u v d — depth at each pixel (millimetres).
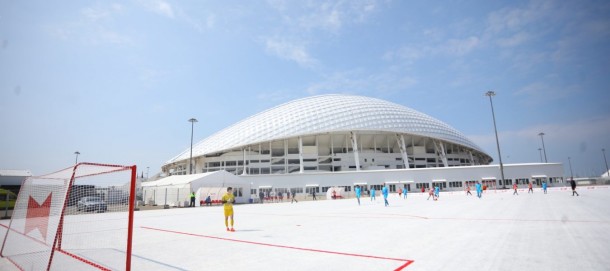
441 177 63562
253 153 73625
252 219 17719
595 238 8898
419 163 78062
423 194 53031
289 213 21609
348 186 63094
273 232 12078
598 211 16078
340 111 78562
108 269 6883
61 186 9664
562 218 13695
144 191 47312
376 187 63062
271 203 40938
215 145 74000
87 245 9891
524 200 27188
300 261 7148
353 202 35500
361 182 63188
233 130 78125
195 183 37594
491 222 13117
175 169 88000
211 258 7695
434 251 7777
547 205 20953
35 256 8430
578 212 15859
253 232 12227
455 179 63469
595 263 6273
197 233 12273
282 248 8766
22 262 7789
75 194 9680
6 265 7551
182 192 37875
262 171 72062
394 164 74812
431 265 6465
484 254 7285
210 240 10484
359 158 73500
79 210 9773
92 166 8211
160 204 41875
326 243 9352
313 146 72500
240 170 71062
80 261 7809
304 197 59031
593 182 80000
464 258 6961
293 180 62625
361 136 77250
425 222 13805
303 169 72625
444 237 9750
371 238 9984
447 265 6418
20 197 11992
